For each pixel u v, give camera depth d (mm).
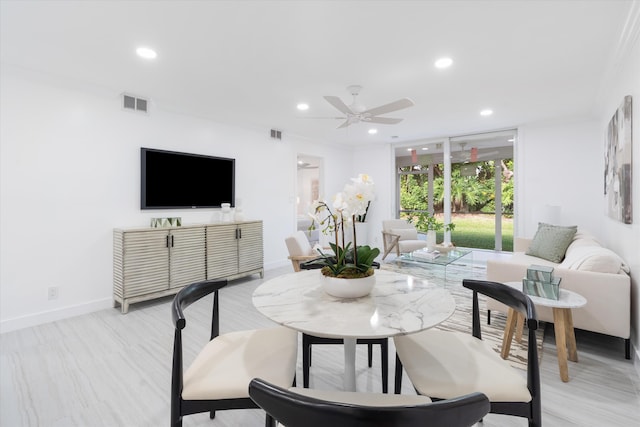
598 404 1703
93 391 1832
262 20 2025
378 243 6484
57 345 2414
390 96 3420
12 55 2490
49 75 2848
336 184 6426
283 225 5289
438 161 6234
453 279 4344
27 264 2805
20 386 1878
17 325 2727
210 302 3441
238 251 4195
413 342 1433
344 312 1251
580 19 2014
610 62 2588
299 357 2316
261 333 1528
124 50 2414
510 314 2162
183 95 3393
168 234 3428
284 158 5305
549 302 1959
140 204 3541
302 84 3080
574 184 4422
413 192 6617
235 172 4562
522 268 2502
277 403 698
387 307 1305
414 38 2246
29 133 2807
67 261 3025
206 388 1127
